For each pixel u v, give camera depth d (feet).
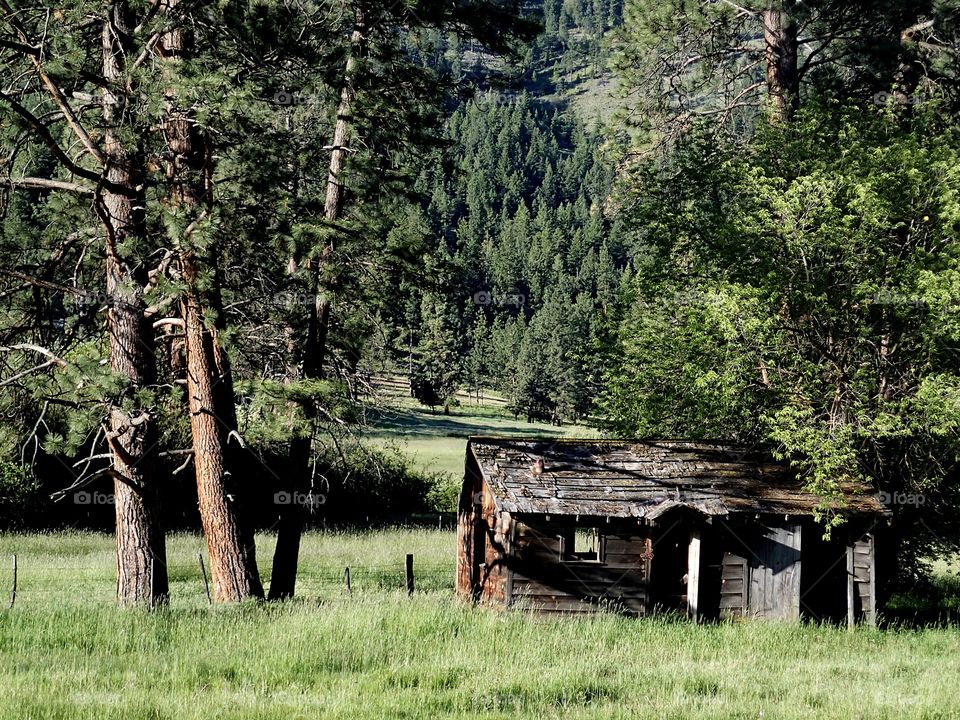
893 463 117.91
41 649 74.54
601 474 117.91
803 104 136.98
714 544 115.85
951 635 106.63
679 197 137.69
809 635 102.32
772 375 113.60
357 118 103.96
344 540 196.34
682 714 65.67
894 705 69.36
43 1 82.94
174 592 125.39
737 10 143.64
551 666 78.07
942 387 102.83
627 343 133.49
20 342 92.89
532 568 111.96
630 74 148.15
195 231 82.94
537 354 616.39
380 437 391.86
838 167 121.39
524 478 115.03
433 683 70.59
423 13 105.50
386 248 105.50
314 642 79.30
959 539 127.03
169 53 92.48
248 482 203.41
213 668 71.61
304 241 95.71
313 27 98.63
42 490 195.52
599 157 150.61
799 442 109.09
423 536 208.33
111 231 86.33
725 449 125.80
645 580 113.70
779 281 112.88
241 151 92.27
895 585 131.34
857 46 138.62
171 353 104.01
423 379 588.09
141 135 86.12
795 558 115.96
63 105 82.07
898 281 110.83
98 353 86.89
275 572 110.11
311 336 106.22
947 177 109.81
